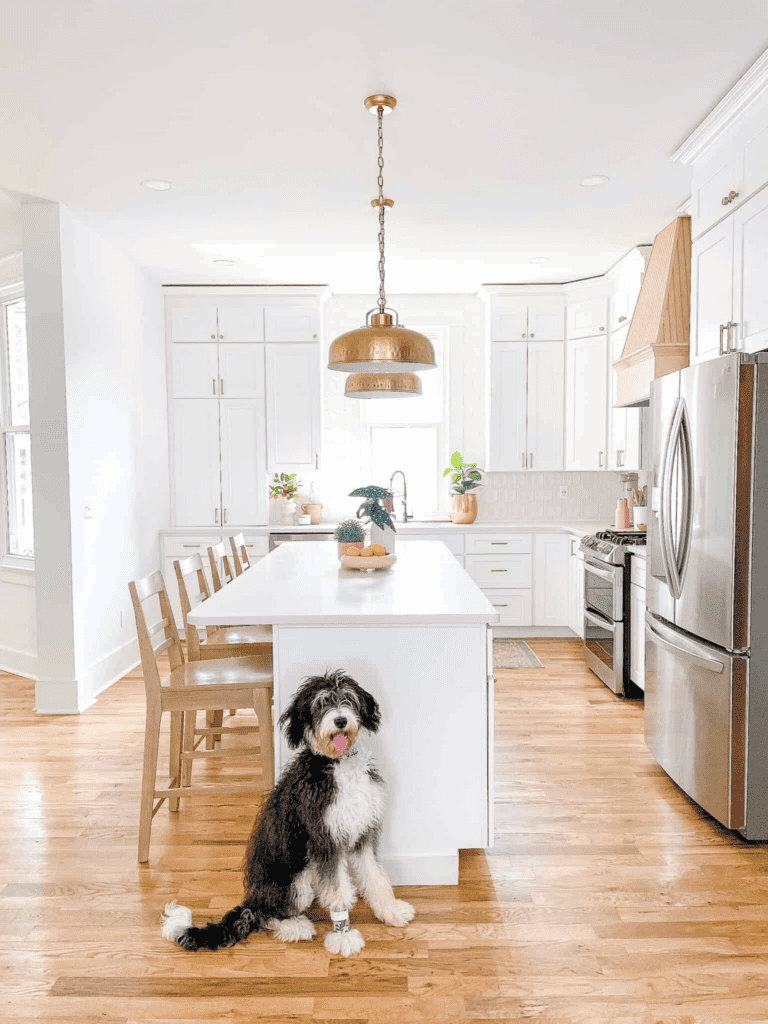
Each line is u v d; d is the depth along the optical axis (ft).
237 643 10.00
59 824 8.85
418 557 12.11
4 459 16.16
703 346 10.48
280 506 19.53
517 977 6.05
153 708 7.85
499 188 12.06
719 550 8.32
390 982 6.00
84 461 13.70
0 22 7.39
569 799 9.47
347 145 10.39
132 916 6.96
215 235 14.48
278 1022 5.57
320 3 7.13
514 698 13.70
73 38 7.70
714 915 6.92
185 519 18.79
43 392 12.96
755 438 7.94
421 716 7.39
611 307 17.43
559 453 18.76
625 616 13.71
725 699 8.22
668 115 9.59
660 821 8.87
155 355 17.90
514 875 7.64
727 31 7.73
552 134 10.08
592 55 8.14
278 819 6.61
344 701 6.29
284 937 6.58
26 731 12.16
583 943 6.49
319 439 18.71
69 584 13.08
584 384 18.13
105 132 9.93
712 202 10.11
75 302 13.37
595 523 19.33
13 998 5.84
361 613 7.25
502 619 18.42
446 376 20.04
